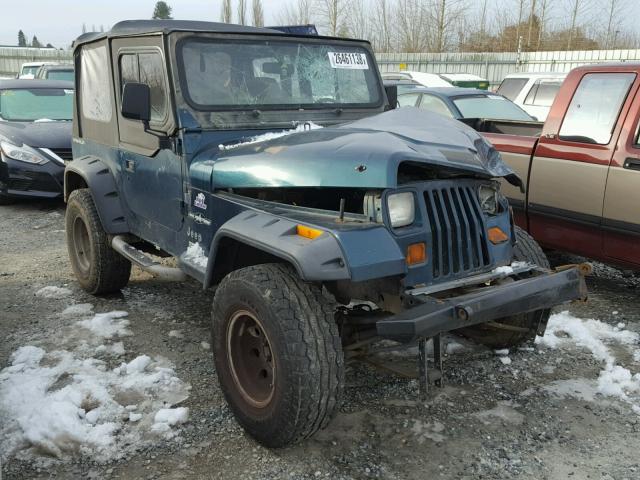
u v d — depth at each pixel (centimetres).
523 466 298
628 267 484
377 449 311
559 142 512
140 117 373
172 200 398
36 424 325
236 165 342
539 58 2184
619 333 445
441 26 3081
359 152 300
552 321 461
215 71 386
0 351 421
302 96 418
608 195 475
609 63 502
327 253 272
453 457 304
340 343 286
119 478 292
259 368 313
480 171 313
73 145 561
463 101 891
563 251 537
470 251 317
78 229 524
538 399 357
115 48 443
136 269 596
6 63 2677
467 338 423
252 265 341
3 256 653
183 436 324
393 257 282
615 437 321
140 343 434
